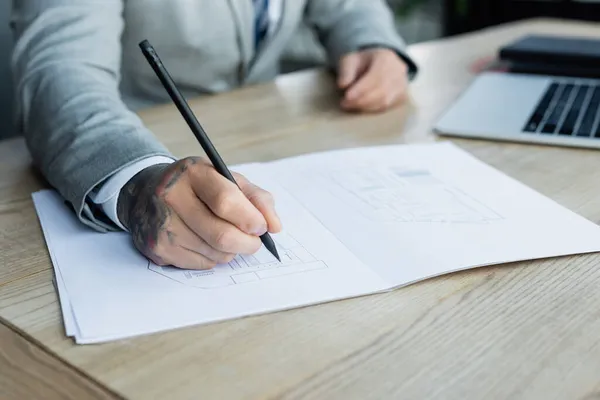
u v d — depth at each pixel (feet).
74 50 2.59
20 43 2.61
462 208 2.12
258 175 2.38
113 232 2.00
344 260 1.83
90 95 2.37
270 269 1.78
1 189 2.36
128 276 1.75
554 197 2.22
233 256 1.78
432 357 1.45
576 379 1.38
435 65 3.95
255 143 2.75
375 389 1.35
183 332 1.53
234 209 1.73
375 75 3.30
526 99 3.16
